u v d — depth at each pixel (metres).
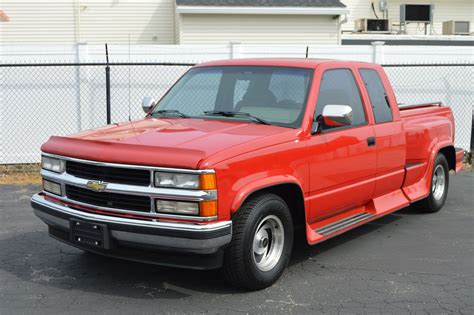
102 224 4.52
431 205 7.79
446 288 5.06
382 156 6.30
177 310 4.50
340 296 4.84
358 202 6.18
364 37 21.05
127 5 21.44
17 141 11.57
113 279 5.20
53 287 5.00
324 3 19.72
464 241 6.59
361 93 6.18
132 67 11.75
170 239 4.34
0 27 20.91
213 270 5.41
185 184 4.30
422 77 12.69
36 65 10.54
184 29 19.22
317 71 5.62
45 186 5.18
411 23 23.91
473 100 12.80
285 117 5.34
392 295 4.88
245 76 5.83
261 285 4.86
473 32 24.09
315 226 5.65
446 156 8.36
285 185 5.02
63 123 11.66
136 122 5.59
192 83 6.12
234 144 4.59
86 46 11.54
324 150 5.39
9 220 7.41
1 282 5.12
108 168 4.56
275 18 19.61
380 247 6.32
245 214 4.62
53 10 21.08
